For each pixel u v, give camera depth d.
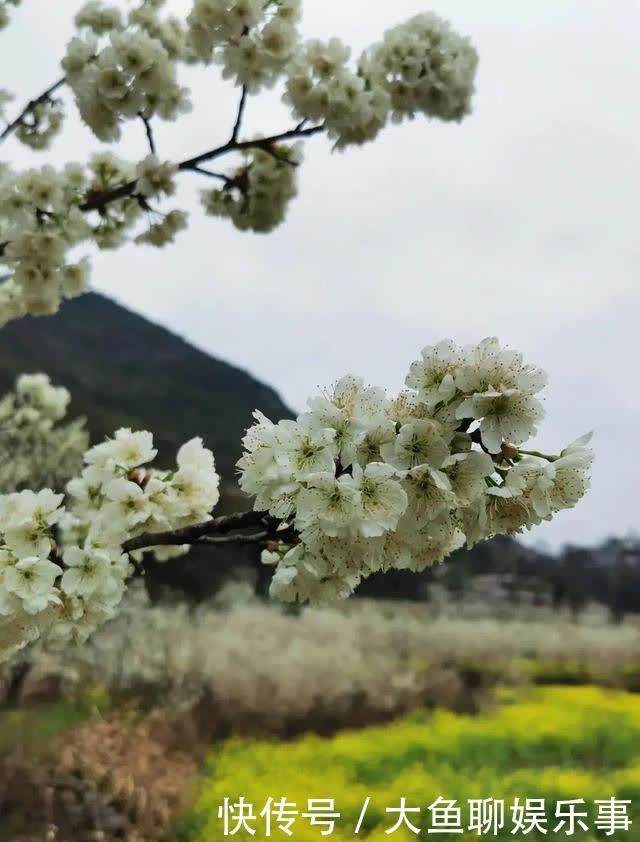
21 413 7.80
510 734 8.59
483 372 1.64
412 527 1.64
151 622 9.55
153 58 3.41
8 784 5.84
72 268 3.78
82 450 8.27
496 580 18.56
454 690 10.75
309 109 3.52
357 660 10.34
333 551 1.73
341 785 6.75
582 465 1.69
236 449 15.96
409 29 3.83
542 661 14.40
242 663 9.57
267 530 1.90
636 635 15.48
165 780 6.52
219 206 4.18
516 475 1.65
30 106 4.05
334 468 1.64
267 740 8.54
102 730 7.06
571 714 10.05
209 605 11.82
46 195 3.60
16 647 2.29
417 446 1.63
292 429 1.68
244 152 4.16
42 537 2.22
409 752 7.87
